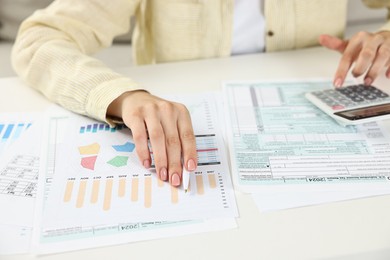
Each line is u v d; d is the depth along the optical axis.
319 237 0.41
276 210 0.45
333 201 0.46
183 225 0.43
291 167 0.51
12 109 0.66
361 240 0.41
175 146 0.52
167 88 0.71
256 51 0.91
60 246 0.41
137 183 0.49
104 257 0.40
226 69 0.78
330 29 0.91
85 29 0.77
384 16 1.26
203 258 0.40
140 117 0.56
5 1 1.27
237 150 0.55
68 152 0.55
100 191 0.48
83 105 0.62
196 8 0.84
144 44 0.95
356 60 0.72
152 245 0.41
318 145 0.55
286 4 0.85
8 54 1.26
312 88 0.70
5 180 0.50
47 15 0.76
